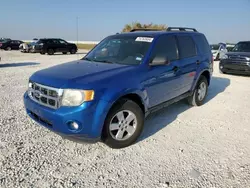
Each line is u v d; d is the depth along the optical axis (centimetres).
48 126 308
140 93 345
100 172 276
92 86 288
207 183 257
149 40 404
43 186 248
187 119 460
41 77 323
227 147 342
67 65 380
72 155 313
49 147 333
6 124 407
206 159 307
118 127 327
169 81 420
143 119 362
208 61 560
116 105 316
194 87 516
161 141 360
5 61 1588
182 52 466
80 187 248
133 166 290
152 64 369
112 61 396
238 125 431
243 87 781
